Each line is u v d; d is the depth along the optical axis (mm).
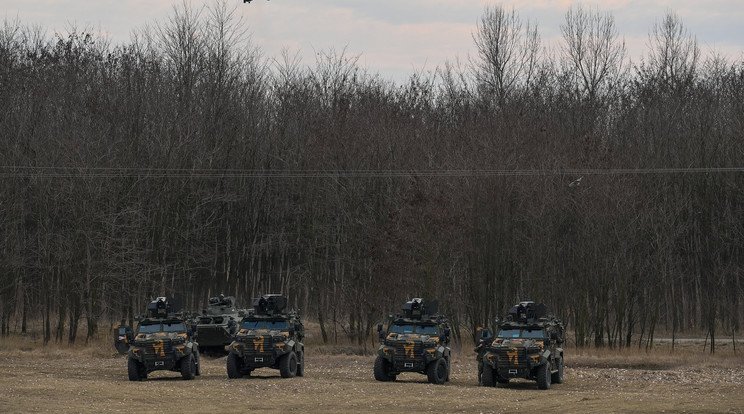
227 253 143250
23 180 127625
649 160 136375
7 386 69438
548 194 123750
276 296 81875
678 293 144250
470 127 133000
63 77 135125
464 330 141750
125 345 86000
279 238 142375
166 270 130250
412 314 79188
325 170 132125
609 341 120500
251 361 77750
